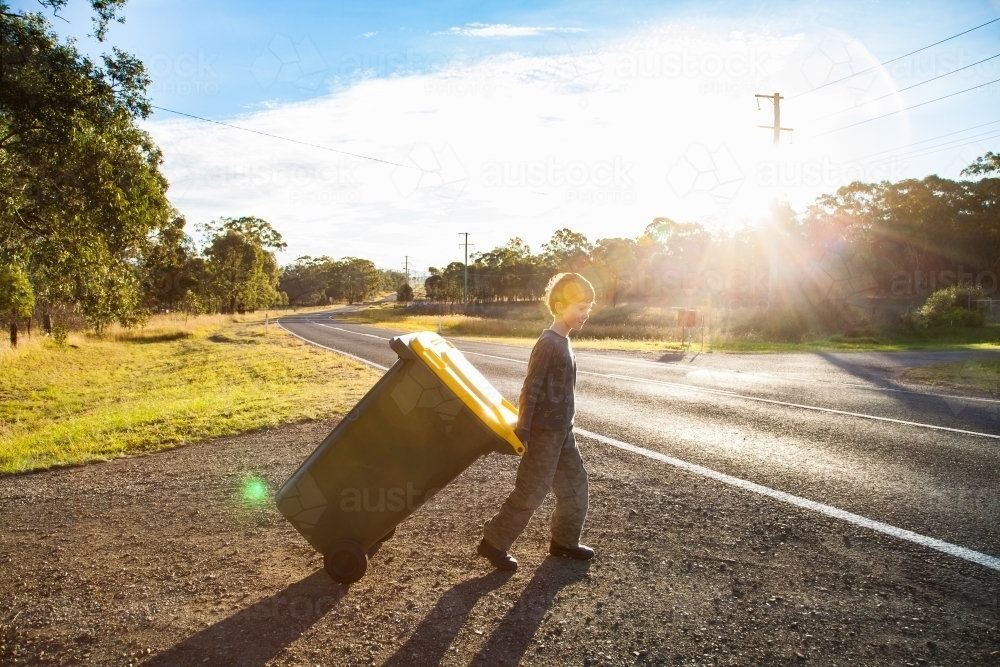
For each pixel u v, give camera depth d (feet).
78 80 42.60
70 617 10.27
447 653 8.95
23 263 51.52
